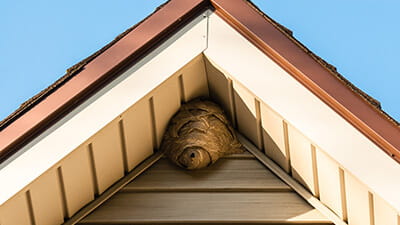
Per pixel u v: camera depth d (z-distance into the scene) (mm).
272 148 6840
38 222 6469
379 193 5809
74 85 6156
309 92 6105
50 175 6160
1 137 5996
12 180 5980
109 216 6750
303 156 6508
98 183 6703
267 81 6195
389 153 5867
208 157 6949
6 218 6234
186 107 7043
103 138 6344
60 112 6105
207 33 6391
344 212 6469
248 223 6695
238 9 6395
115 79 6246
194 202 6824
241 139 7117
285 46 6234
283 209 6742
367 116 5953
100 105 6164
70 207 6637
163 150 7031
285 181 6867
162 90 6562
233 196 6848
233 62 6293
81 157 6312
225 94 6895
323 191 6578
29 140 6043
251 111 6738
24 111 6090
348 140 5953
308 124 6039
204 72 6719
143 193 6891
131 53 6273
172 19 6395
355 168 5883
